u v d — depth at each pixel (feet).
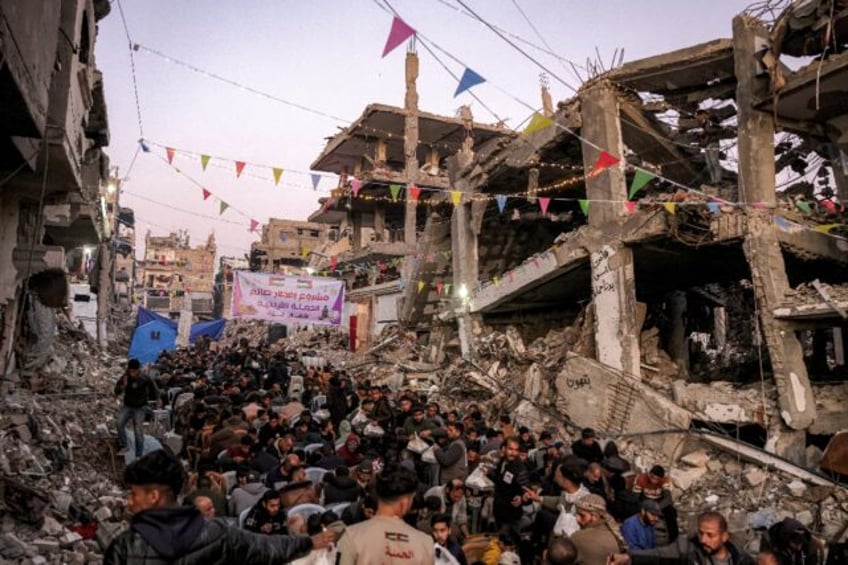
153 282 217.15
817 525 23.43
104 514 21.85
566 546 11.67
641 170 33.40
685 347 56.24
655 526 15.79
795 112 35.78
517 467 20.67
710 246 38.63
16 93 15.67
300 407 35.65
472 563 16.63
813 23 32.58
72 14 23.67
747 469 28.48
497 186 59.00
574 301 60.29
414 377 57.72
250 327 136.36
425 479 25.03
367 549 8.54
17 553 16.25
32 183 28.02
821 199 40.06
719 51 37.29
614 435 35.04
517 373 47.75
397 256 96.53
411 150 89.76
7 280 30.50
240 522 16.56
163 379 43.11
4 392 31.27
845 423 31.45
